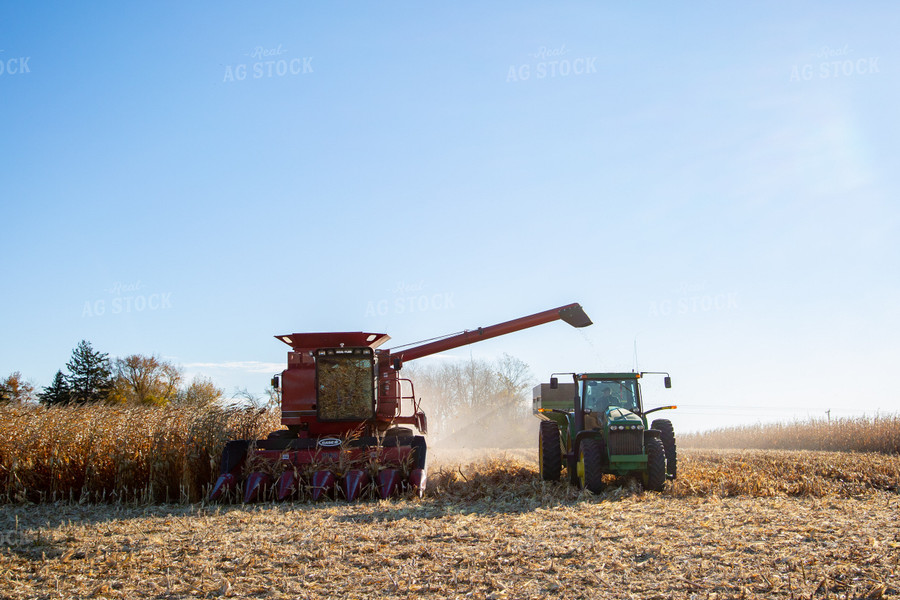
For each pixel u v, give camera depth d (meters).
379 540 7.64
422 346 14.91
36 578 6.54
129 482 12.62
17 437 12.98
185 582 6.27
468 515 9.38
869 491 11.73
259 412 14.13
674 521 8.55
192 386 44.25
